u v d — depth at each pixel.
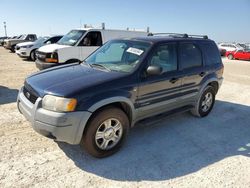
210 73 5.35
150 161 3.61
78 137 3.26
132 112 3.84
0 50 24.97
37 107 3.24
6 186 2.88
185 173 3.36
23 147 3.78
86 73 3.85
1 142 3.90
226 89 8.77
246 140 4.50
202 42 5.34
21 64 13.40
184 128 4.89
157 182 3.14
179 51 4.66
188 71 4.75
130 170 3.36
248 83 10.27
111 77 3.63
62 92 3.17
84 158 3.58
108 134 3.58
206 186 3.09
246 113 6.05
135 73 3.84
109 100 3.41
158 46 4.27
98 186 3.00
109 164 3.47
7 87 7.58
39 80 3.65
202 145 4.21
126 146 4.02
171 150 3.97
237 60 26.34
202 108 5.48
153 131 4.67
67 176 3.15
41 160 3.47
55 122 3.10
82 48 9.43
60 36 16.03
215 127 5.05
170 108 4.61
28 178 3.05
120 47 4.52
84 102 3.21
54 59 8.79
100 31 10.04
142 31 11.77
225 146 4.22
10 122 4.71
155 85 4.09
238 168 3.53
